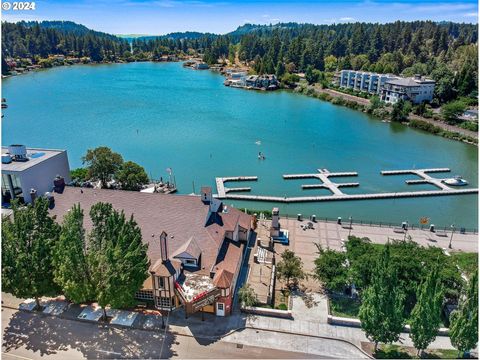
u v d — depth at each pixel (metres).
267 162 124.06
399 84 195.62
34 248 46.19
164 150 132.88
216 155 129.38
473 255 61.75
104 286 45.72
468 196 101.31
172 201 60.88
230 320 49.69
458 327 40.66
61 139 140.38
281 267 56.16
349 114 191.75
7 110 181.75
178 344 45.69
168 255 53.66
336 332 48.16
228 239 60.62
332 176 113.06
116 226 49.69
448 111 165.88
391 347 45.66
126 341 45.94
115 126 159.25
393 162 126.19
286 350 45.28
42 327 47.75
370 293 41.81
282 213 89.38
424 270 52.28
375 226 78.19
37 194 72.81
